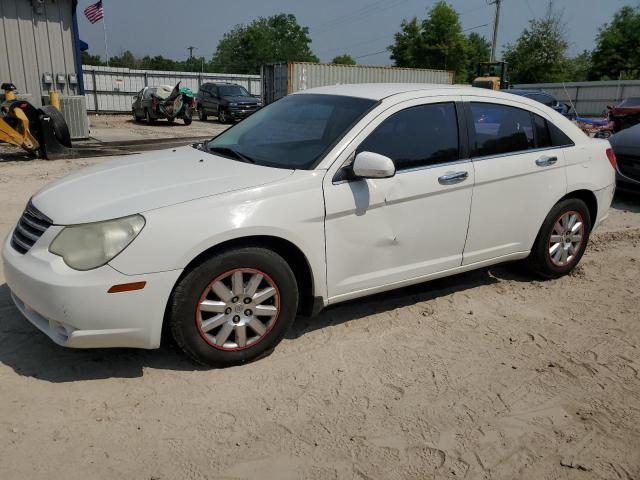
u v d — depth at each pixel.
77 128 15.08
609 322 4.31
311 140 3.84
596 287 5.02
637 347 3.93
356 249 3.69
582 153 4.90
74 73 15.09
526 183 4.50
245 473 2.56
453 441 2.86
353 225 3.64
